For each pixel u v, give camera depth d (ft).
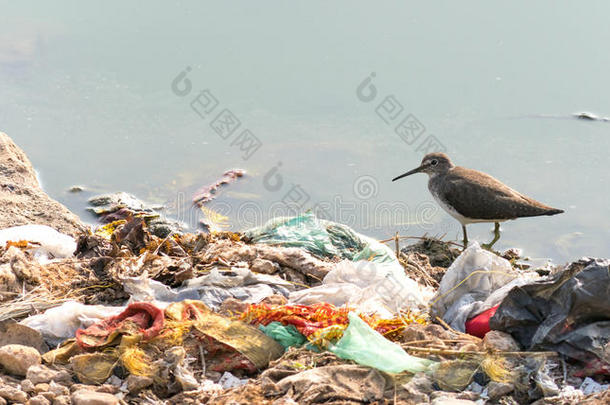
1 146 46.60
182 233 43.60
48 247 34.17
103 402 22.84
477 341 25.82
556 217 46.24
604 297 24.27
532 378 23.67
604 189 48.29
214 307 28.78
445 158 44.14
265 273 32.09
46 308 28.63
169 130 53.83
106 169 49.70
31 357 25.18
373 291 29.96
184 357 25.08
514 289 25.88
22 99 56.59
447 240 45.19
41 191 43.70
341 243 36.94
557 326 24.70
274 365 24.97
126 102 56.75
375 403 22.88
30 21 66.74
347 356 24.61
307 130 53.98
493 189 42.24
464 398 23.16
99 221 44.93
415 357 24.63
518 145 52.42
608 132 53.36
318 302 29.17
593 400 22.34
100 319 27.14
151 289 29.30
